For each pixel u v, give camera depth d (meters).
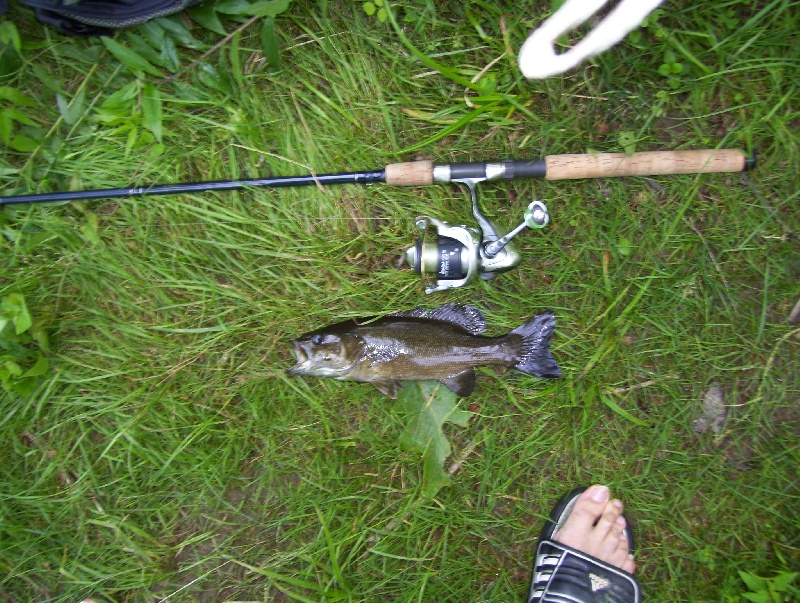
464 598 0.73
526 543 0.74
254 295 0.73
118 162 0.73
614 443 0.74
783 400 0.74
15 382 0.70
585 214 0.73
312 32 0.73
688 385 0.74
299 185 0.69
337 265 0.73
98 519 0.73
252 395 0.73
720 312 0.74
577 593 0.71
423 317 0.71
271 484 0.74
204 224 0.73
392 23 0.72
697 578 0.74
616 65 0.73
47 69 0.72
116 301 0.73
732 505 0.74
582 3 0.55
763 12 0.71
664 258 0.74
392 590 0.73
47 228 0.72
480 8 0.72
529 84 0.73
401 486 0.73
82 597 0.73
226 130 0.73
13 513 0.73
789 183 0.73
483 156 0.74
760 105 0.73
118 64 0.72
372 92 0.73
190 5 0.70
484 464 0.73
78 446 0.73
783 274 0.73
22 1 0.68
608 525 0.73
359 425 0.74
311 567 0.72
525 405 0.73
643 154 0.69
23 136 0.71
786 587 0.70
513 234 0.67
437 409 0.72
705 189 0.74
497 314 0.73
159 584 0.74
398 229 0.73
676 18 0.72
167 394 0.73
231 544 0.74
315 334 0.69
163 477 0.73
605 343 0.73
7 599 0.73
